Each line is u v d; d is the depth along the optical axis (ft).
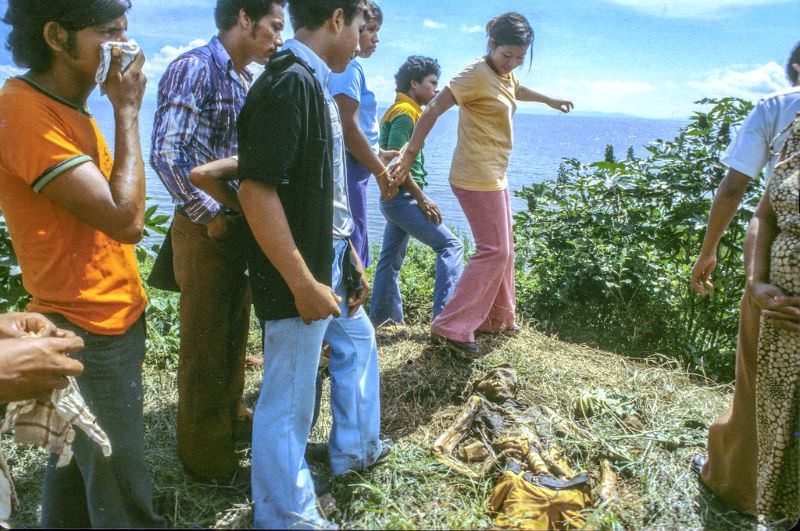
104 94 6.67
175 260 8.81
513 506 8.48
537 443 10.17
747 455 8.69
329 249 7.66
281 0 8.77
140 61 6.63
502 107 12.70
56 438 6.24
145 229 13.07
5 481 7.13
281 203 7.31
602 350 15.48
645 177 16.65
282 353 7.77
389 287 16.03
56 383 6.09
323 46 8.00
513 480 8.86
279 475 7.82
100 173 6.40
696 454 10.23
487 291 13.29
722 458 9.07
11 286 11.10
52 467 7.36
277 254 7.13
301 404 7.93
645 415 11.66
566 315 17.01
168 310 14.73
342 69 8.38
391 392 12.18
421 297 17.90
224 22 8.73
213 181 8.03
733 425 8.79
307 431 8.14
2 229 10.93
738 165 8.97
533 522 8.25
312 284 7.31
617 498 9.09
